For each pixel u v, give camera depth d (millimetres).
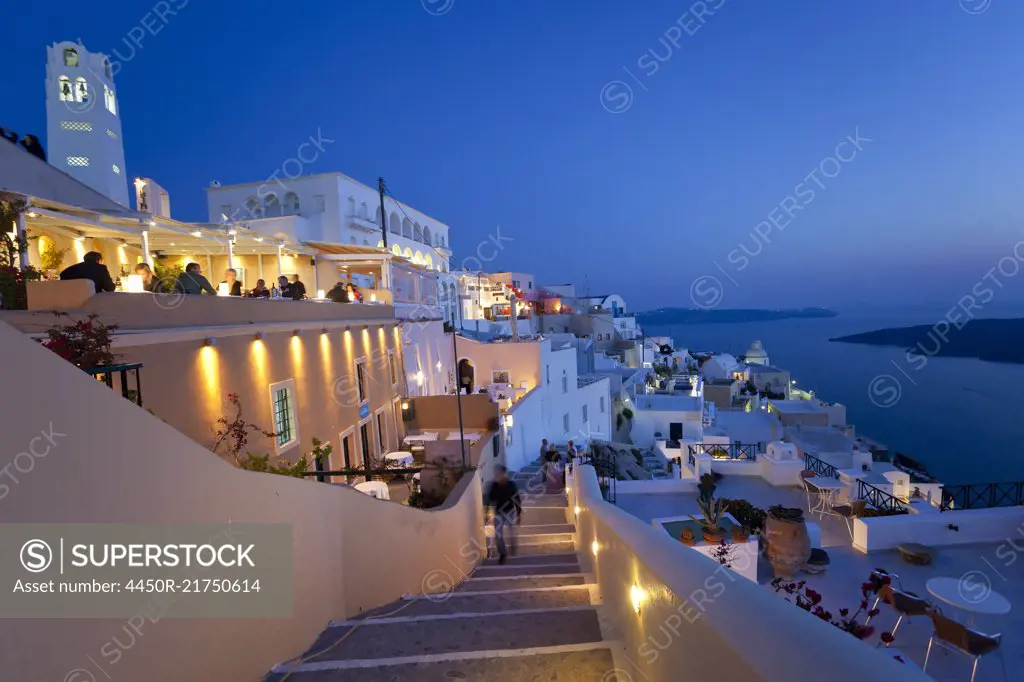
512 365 26703
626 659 3652
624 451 26141
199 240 14336
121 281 11461
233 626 3309
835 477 10977
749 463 11922
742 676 1628
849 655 1343
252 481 3584
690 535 7387
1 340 1866
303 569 4309
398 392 18844
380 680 3535
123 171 30953
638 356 57812
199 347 8125
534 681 3479
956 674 4984
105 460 2346
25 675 1927
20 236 8266
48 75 28094
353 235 31000
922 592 6578
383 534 6078
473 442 15555
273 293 13523
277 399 10594
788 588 6027
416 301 24125
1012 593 6469
